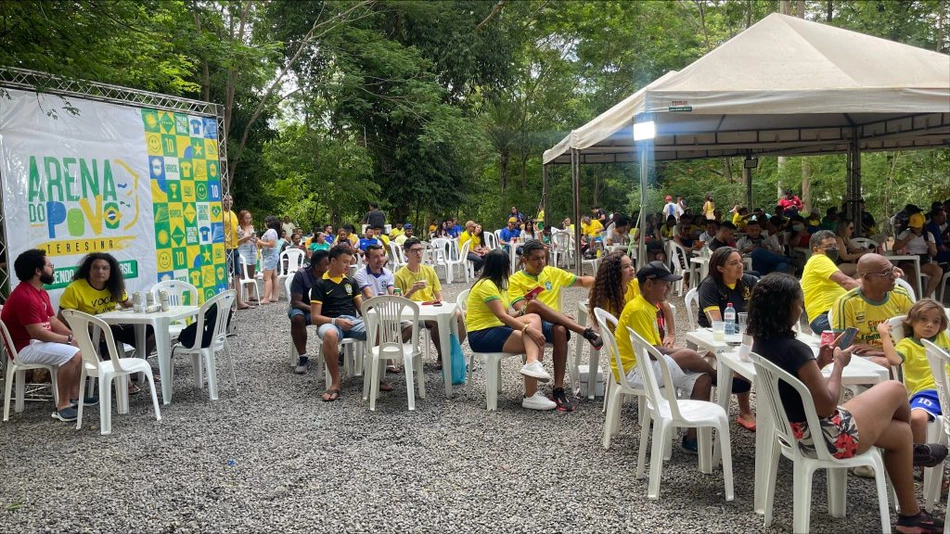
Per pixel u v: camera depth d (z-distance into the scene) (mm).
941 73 7621
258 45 15516
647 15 29891
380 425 5363
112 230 7699
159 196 8375
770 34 8227
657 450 3908
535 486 4137
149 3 7566
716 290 5230
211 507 3945
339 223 21656
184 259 8781
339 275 6754
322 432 5230
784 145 16078
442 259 15312
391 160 23438
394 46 20734
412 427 5301
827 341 3637
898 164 21359
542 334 5570
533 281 5832
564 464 4480
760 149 17516
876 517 3631
